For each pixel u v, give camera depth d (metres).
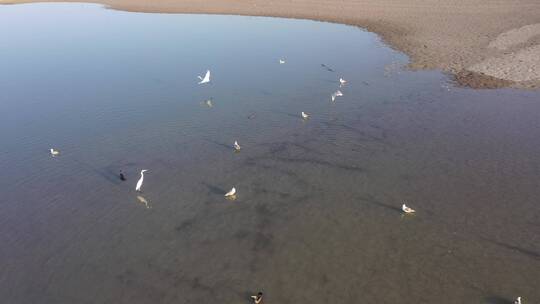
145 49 60.44
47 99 46.00
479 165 33.03
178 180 32.56
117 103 44.59
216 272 24.75
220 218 28.77
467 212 28.47
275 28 68.38
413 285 23.45
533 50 52.00
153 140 37.81
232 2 84.19
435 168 32.91
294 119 40.50
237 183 32.03
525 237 26.30
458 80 47.00
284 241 26.70
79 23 75.38
